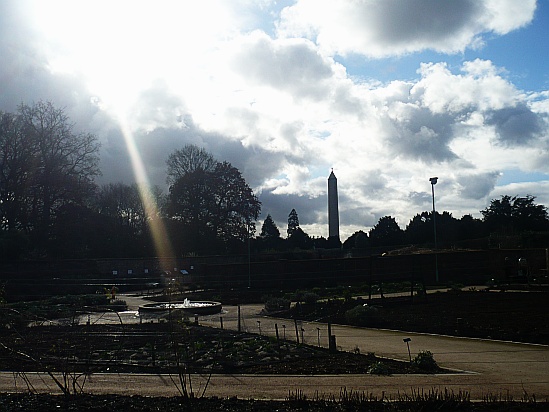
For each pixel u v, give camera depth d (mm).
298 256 64750
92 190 60312
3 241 49875
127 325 23203
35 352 16047
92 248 60844
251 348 16797
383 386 11578
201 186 69625
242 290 45188
